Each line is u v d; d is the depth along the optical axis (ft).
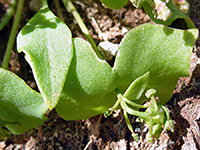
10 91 0.17
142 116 0.17
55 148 0.23
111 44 0.24
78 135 0.23
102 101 0.18
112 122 0.22
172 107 0.20
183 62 0.17
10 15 0.30
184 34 0.17
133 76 0.17
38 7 0.30
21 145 0.24
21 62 0.28
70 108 0.18
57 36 0.17
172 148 0.19
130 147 0.20
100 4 0.27
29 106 0.18
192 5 0.23
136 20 0.26
